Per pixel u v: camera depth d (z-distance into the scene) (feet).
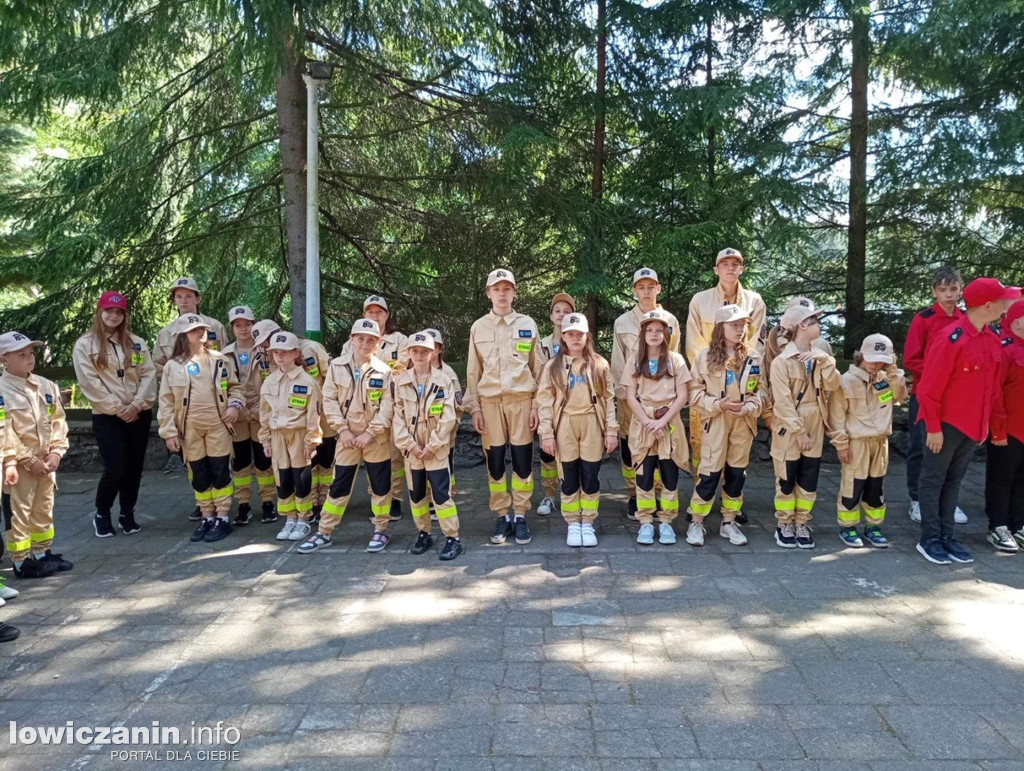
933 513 15.35
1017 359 15.38
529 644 11.65
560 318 19.13
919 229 27.58
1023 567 14.78
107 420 17.97
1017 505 16.01
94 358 17.69
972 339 14.75
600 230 26.16
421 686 10.37
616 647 11.48
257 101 27.94
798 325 15.92
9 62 24.38
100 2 22.57
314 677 10.71
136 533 18.61
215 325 21.34
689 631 12.02
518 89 25.64
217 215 29.58
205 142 28.81
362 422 16.44
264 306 32.58
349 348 17.47
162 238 28.60
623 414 18.57
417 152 29.30
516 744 8.93
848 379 15.74
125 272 27.78
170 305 29.68
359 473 24.66
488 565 15.44
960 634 11.75
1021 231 26.40
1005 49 24.86
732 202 24.88
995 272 27.07
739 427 16.29
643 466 16.65
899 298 29.12
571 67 27.91
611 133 28.22
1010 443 15.57
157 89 27.40
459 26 25.86
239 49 20.81
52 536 15.89
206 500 17.87
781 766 8.41
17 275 27.55
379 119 29.30
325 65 21.84
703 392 16.29
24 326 27.37
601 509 19.86
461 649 11.51
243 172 30.04
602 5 26.45
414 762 8.60
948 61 24.93
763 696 9.95
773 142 26.00
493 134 26.96
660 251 24.26
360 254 31.81
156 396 19.83
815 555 15.75
